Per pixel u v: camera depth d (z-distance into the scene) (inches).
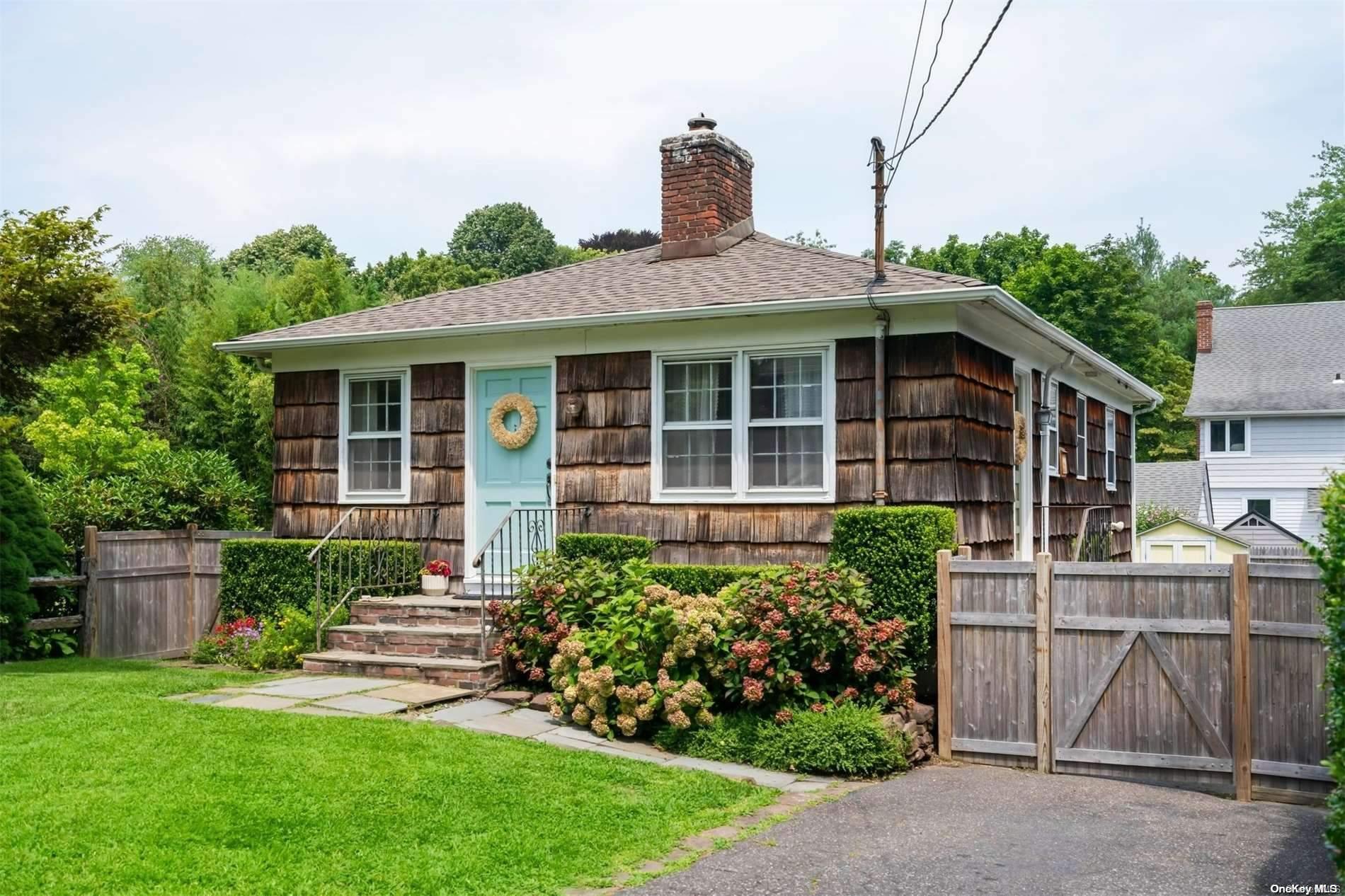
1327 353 1290.6
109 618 474.3
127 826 206.1
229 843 200.4
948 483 369.4
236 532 534.6
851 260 448.1
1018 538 455.8
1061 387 541.6
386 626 408.5
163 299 1190.3
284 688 354.9
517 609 363.3
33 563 455.5
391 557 451.8
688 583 371.6
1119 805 266.4
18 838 197.6
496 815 226.4
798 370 399.9
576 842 213.3
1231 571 292.2
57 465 866.8
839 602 311.9
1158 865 214.1
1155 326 1674.5
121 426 916.0
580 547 398.0
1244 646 288.7
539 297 480.1
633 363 427.5
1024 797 271.7
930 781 286.4
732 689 309.4
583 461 435.2
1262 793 285.4
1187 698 295.7
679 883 195.2
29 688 342.0
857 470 383.9
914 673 324.5
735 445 406.6
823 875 202.2
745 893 191.2
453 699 345.4
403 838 208.5
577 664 324.5
